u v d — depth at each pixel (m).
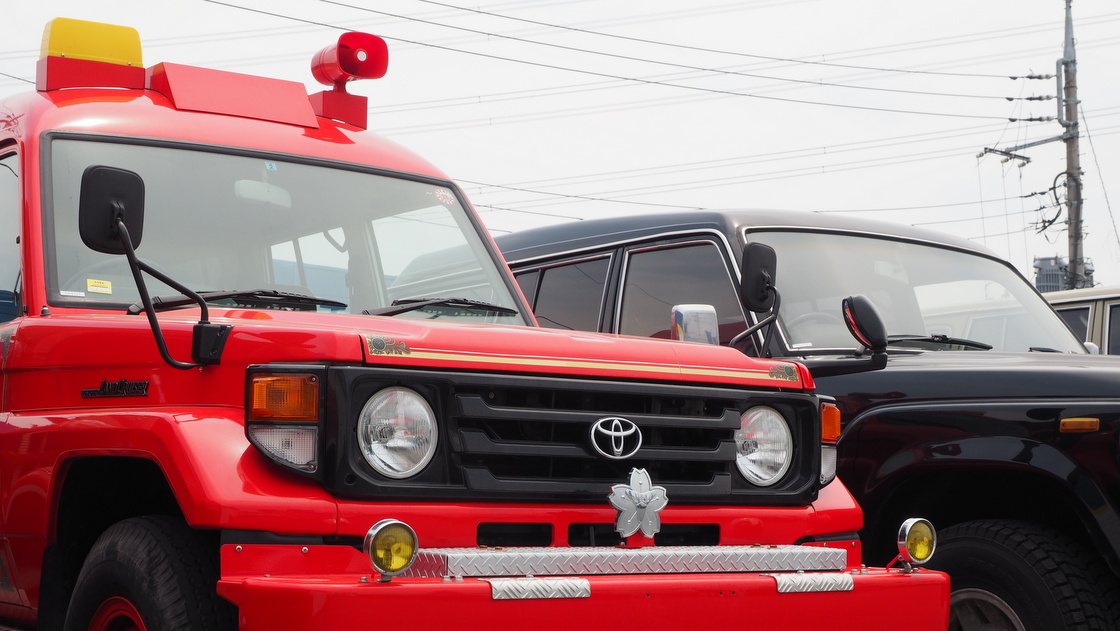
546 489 3.20
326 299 4.08
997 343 5.73
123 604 3.19
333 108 4.97
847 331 5.22
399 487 3.01
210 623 3.01
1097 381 4.34
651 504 3.32
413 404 3.07
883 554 4.73
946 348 5.40
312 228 4.25
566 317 6.03
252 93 4.61
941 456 4.50
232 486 2.90
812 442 3.75
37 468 3.53
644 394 3.41
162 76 4.53
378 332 3.22
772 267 4.12
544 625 2.89
